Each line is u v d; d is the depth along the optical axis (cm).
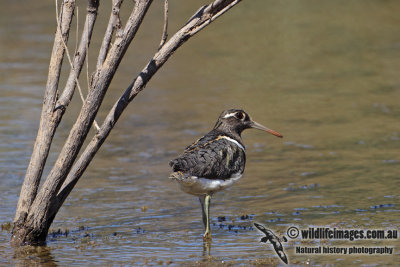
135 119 2008
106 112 2041
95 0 1066
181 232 1131
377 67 2558
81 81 2402
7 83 2394
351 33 3167
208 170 1073
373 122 1888
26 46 3008
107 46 1062
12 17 3659
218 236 1102
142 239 1095
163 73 2597
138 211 1269
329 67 2588
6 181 1455
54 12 3806
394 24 3319
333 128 1844
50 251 1037
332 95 2202
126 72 2553
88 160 1084
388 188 1340
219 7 1082
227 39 3156
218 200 1323
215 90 2319
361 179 1411
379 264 940
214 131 1191
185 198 1352
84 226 1181
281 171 1502
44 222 1072
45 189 1060
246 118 1220
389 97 2156
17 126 1897
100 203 1322
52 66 1069
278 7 3878
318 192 1339
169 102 2184
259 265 947
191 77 2519
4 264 976
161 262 968
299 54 2817
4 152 1666
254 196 1338
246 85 2375
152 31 3253
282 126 1884
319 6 3847
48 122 1067
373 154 1597
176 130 1880
